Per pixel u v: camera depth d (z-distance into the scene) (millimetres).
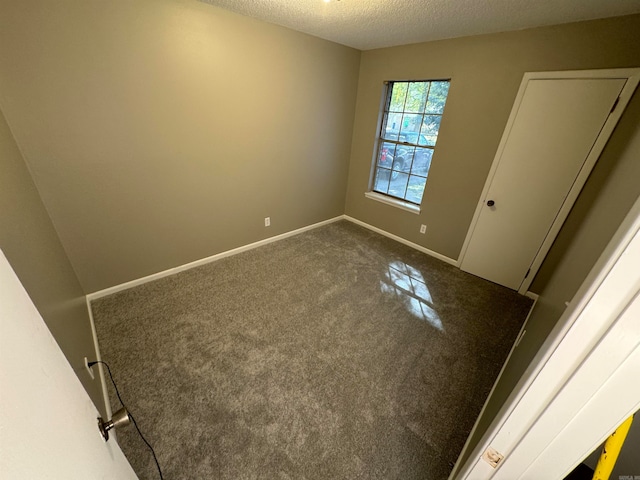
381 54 3074
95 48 1699
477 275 2873
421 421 1433
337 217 4133
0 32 1412
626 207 719
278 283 2549
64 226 1878
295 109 2934
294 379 1620
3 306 325
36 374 371
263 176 2965
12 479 269
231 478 1168
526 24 2031
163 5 1863
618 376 391
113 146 1942
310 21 2307
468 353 1881
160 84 2018
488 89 2418
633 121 1825
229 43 2238
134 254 2287
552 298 1388
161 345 1791
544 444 504
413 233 3387
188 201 2480
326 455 1265
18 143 1577
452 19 2043
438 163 2936
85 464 451
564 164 2164
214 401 1467
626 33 1762
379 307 2303
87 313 1880
